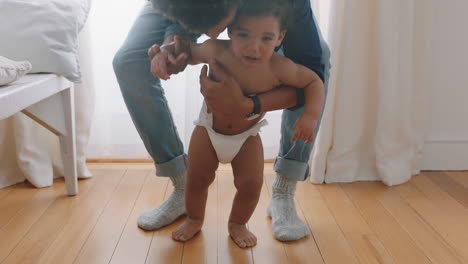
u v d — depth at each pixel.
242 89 1.02
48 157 1.87
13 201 1.70
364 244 1.39
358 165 1.94
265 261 1.29
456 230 1.49
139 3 1.89
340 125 1.88
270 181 1.89
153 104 1.40
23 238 1.41
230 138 1.23
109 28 1.91
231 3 0.79
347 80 1.84
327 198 1.75
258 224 1.51
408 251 1.36
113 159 2.12
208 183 1.33
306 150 1.46
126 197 1.74
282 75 1.00
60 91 1.64
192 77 1.85
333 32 1.75
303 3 0.94
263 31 0.86
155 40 1.34
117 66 1.37
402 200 1.74
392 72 1.81
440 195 1.79
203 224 1.51
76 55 1.61
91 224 1.51
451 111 2.03
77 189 1.77
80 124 1.86
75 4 1.62
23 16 1.53
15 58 1.50
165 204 1.51
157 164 1.49
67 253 1.33
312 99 1.02
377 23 1.79
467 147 2.05
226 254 1.33
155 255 1.32
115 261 1.29
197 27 0.80
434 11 1.92
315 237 1.44
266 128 2.06
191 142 1.28
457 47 1.97
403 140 1.92
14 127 1.80
